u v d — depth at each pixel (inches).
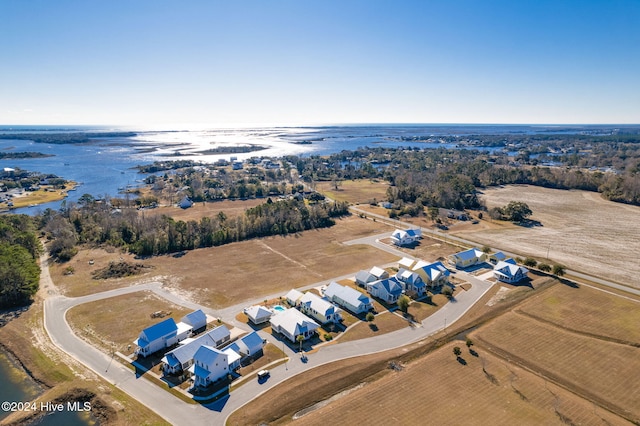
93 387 2167.8
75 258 4244.6
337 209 6220.5
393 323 2930.6
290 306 3203.7
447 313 3083.2
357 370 2345.0
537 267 3939.5
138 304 3186.5
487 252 4345.5
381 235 5196.9
